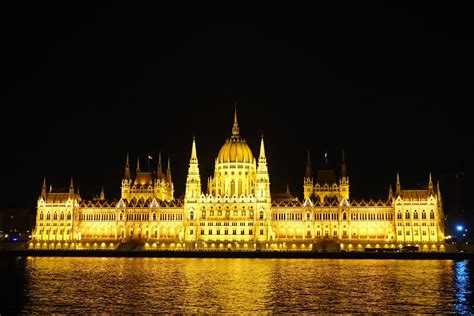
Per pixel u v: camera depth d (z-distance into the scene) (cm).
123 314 12450
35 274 19700
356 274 19488
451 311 12781
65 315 12369
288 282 17225
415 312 12656
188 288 15988
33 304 13600
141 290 15650
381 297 14500
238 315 12319
